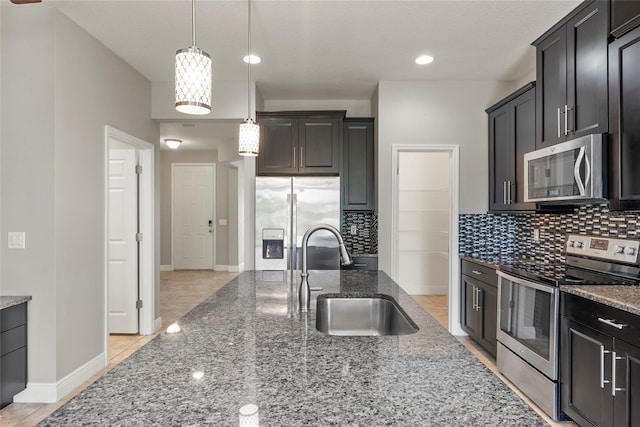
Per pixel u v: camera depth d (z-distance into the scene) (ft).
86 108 9.68
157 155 13.84
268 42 10.13
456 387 3.12
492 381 3.23
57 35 8.62
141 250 13.41
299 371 3.43
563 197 8.00
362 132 14.16
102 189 10.37
